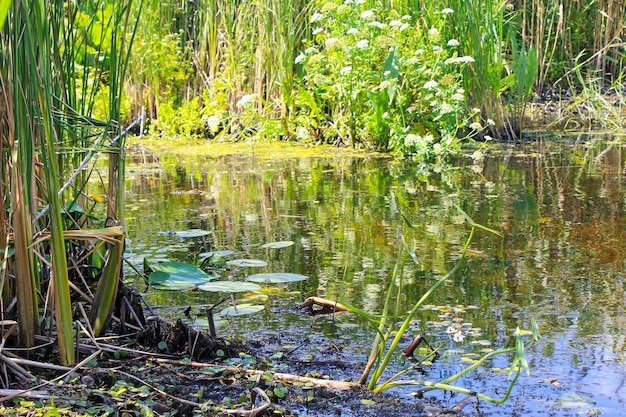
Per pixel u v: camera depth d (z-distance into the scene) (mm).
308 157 6148
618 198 4195
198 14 8281
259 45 7340
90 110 2703
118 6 2504
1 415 1791
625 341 2287
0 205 2145
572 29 8828
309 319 2570
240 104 6992
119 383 2020
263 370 2156
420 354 2260
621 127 7105
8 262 2248
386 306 2078
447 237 3500
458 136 6629
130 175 5555
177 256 3268
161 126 7812
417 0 6645
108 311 2387
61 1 2521
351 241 3479
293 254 3295
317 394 2006
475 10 6516
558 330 2387
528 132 7023
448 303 2656
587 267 3006
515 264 3070
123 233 2385
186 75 8016
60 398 1910
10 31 2025
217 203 4418
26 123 2080
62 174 2617
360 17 6473
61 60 2594
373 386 2037
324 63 6863
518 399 1948
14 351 2188
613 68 8594
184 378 2104
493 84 6645
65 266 2100
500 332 2389
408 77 6328
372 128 6465
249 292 2852
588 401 1921
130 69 8023
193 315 2613
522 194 4383
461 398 1978
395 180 4980
